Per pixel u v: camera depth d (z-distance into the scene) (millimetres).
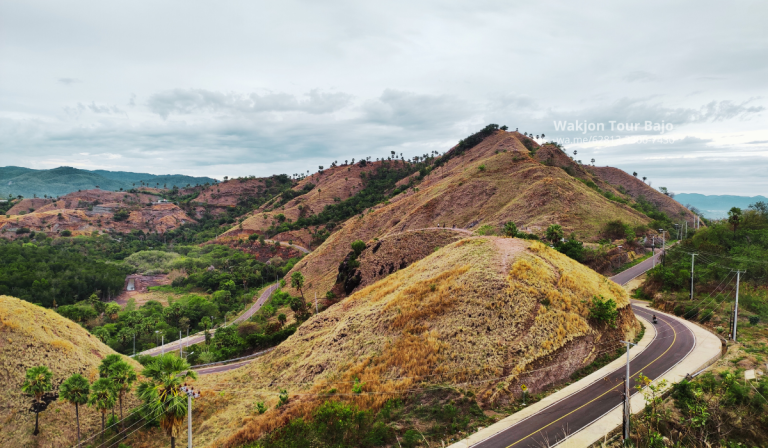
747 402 32594
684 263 77188
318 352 54688
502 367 39062
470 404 36219
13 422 48594
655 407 32656
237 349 85500
